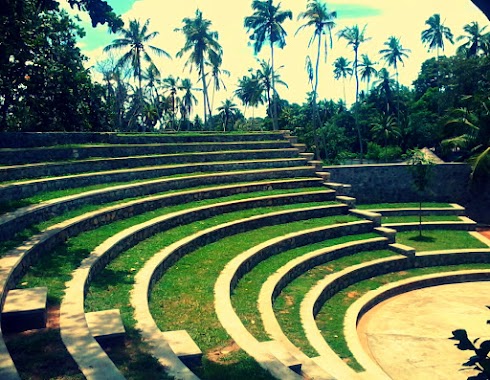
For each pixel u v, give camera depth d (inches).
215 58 1562.5
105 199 526.3
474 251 671.1
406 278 585.3
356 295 511.2
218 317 307.3
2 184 458.9
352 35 1870.1
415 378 337.4
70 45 953.5
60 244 380.5
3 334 216.5
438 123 1401.3
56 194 489.4
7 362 169.5
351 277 545.3
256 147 948.0
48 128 899.4
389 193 1003.9
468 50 1737.2
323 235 627.2
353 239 641.0
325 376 254.7
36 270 309.7
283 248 556.7
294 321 384.8
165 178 673.0
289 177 847.7
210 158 830.5
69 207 461.4
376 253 629.9
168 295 348.8
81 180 559.5
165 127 2778.1
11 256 295.6
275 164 870.4
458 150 1647.4
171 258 427.2
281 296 441.4
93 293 306.0
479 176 982.4
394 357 374.3
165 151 807.7
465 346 125.5
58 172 573.6
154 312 313.6
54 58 901.8
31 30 722.8
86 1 416.8
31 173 532.7
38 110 864.3
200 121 3174.2
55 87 863.7
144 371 199.3
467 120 1037.8
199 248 494.0
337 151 2074.3
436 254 647.8
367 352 384.5
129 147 741.9
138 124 2191.2
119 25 431.8
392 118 2049.7
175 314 311.9
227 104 2938.0
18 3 491.5
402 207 949.8
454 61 1455.5
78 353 196.9
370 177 994.1
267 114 2615.7
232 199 671.8
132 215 522.9
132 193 577.0
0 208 398.6
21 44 647.8
